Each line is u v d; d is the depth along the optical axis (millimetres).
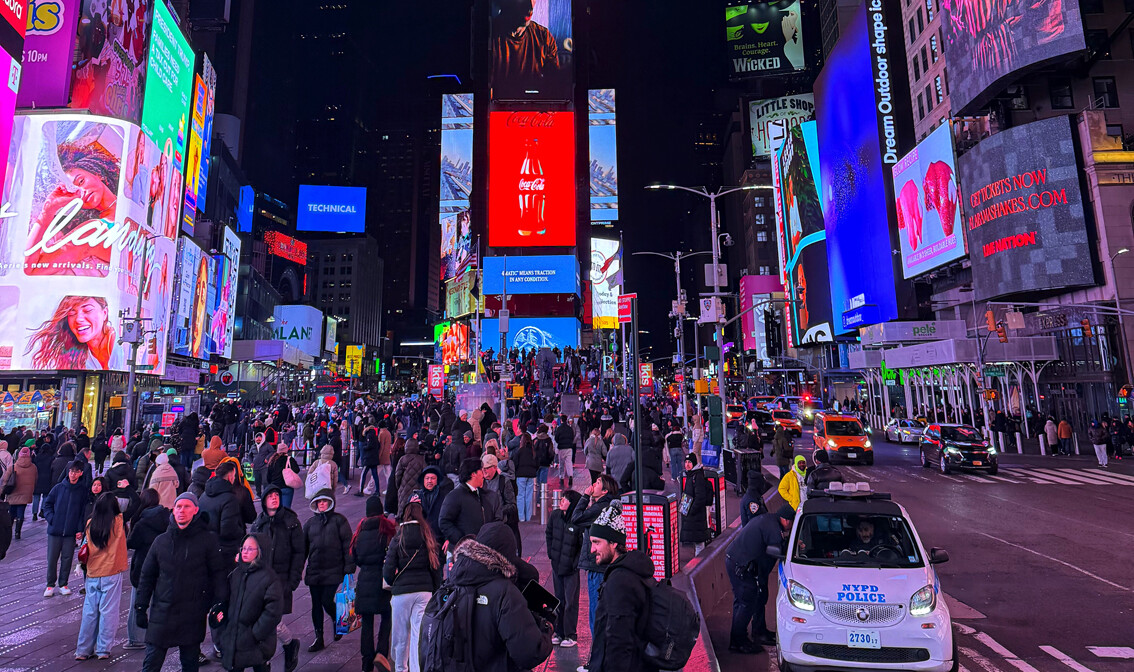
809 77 157250
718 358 23234
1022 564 11156
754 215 137500
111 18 48531
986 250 39719
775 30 157500
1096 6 42625
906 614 6234
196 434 19641
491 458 8586
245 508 7637
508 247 106000
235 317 95000
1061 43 37469
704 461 18234
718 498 12102
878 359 50250
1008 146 38156
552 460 15789
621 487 12391
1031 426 34969
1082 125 35562
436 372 41406
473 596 3561
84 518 9352
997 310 39844
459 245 158875
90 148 43656
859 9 64875
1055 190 35750
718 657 7398
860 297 65375
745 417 37688
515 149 108375
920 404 46656
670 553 8156
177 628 5363
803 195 91500
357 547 6344
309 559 7074
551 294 103250
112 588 6895
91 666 6582
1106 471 23469
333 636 7480
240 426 24031
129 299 45406
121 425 43156
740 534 7840
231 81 146375
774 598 9758
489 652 3484
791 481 11133
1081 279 34344
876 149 61250
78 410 41406
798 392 91938
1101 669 6801
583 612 8062
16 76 36281
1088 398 35156
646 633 3738
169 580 5402
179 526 5539
